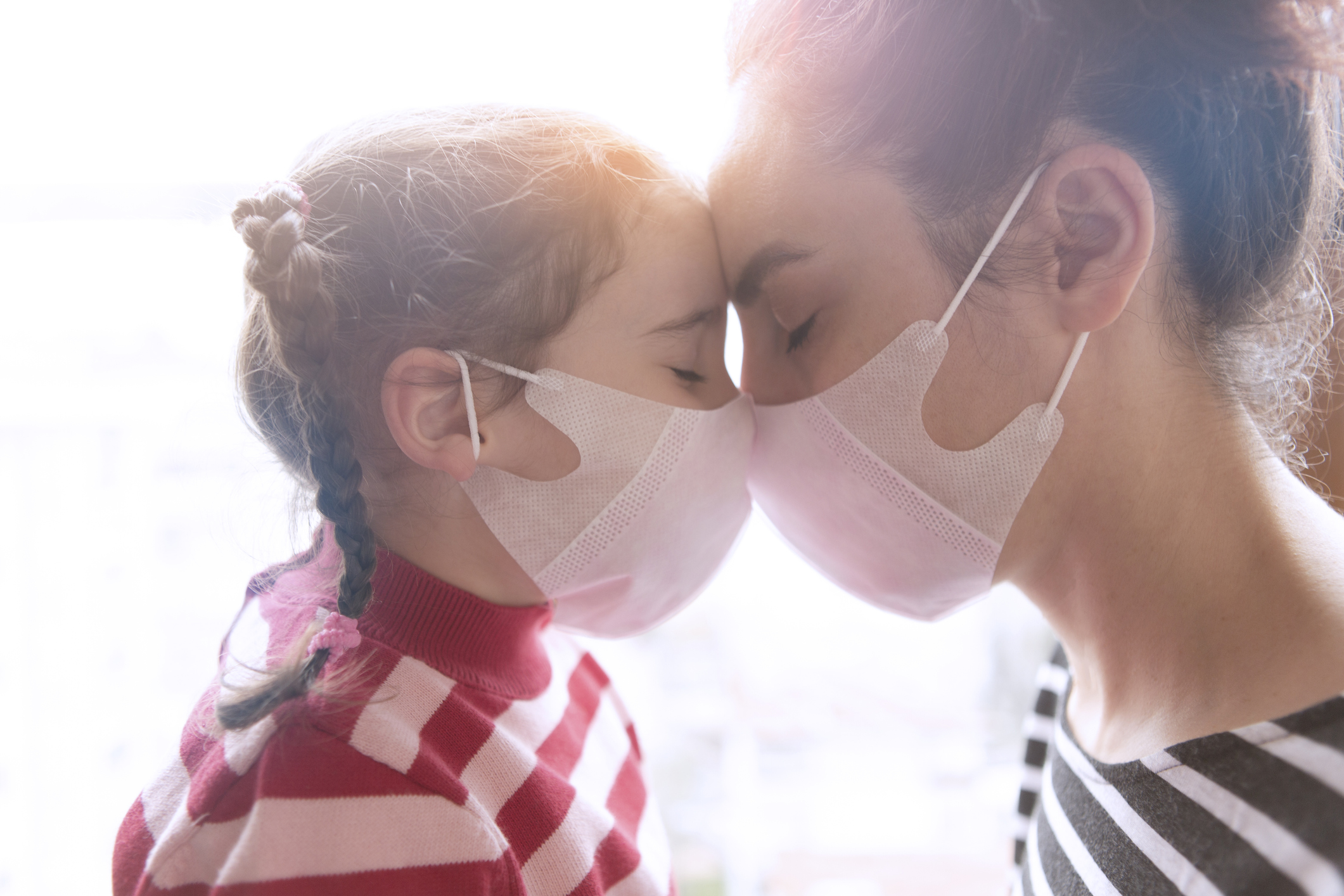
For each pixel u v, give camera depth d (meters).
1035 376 0.61
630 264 0.69
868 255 0.63
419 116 0.73
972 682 1.41
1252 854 0.47
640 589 0.76
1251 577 0.56
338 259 0.67
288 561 0.77
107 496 1.34
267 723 0.63
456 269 0.66
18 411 1.32
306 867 0.59
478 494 0.71
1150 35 0.56
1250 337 0.60
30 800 1.37
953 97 0.58
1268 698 0.52
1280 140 0.59
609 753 0.84
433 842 0.61
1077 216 0.59
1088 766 0.63
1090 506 0.63
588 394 0.69
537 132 0.71
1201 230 0.59
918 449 0.65
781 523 0.81
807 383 0.69
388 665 0.68
